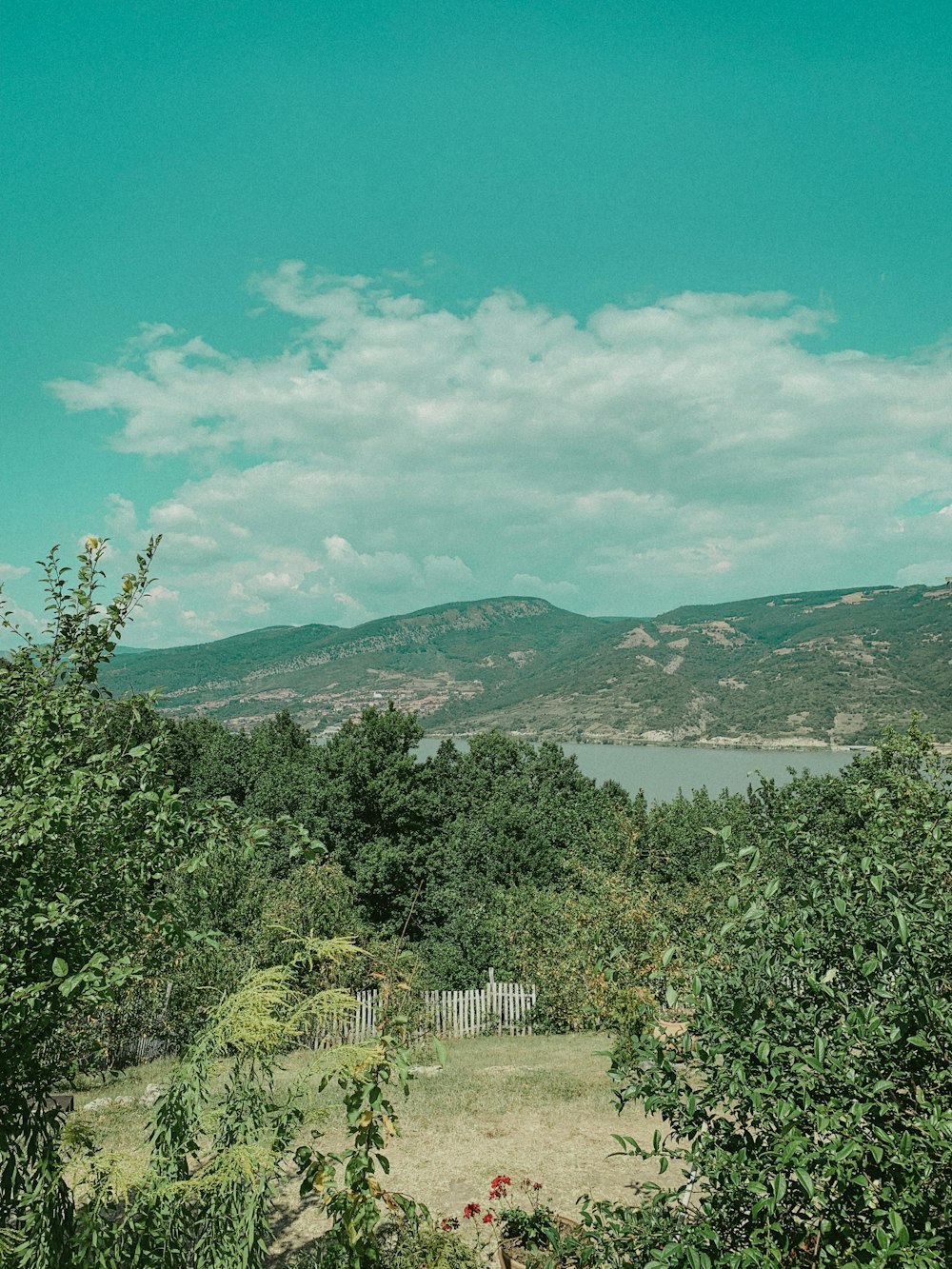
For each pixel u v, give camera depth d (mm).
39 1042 3982
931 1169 2822
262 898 18719
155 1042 14141
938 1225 2822
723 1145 3254
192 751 50062
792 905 4016
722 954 3752
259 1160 4094
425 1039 17484
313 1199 7605
